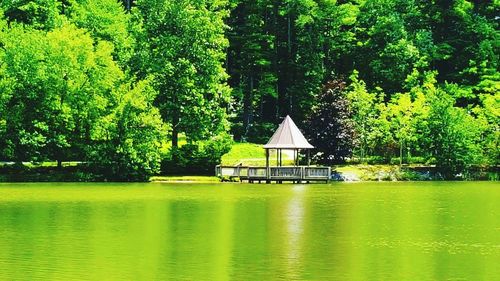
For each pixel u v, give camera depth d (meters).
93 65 76.06
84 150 75.50
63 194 59.53
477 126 88.31
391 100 94.56
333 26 108.88
